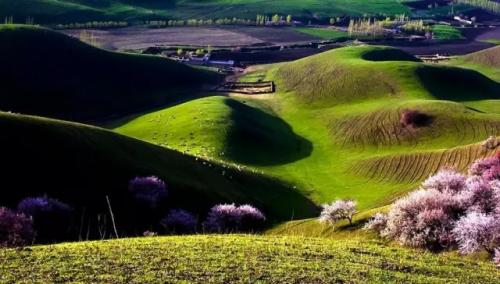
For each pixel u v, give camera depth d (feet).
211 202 230.07
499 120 442.91
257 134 467.93
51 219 157.79
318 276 76.13
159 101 624.59
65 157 198.18
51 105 546.26
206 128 452.76
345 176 388.37
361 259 87.61
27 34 600.39
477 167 186.91
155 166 234.79
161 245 89.51
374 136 469.98
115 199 194.39
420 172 344.90
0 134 188.75
